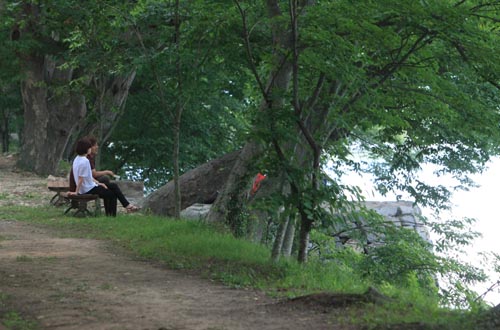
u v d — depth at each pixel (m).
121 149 47.72
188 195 24.92
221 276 12.09
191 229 17.47
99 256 14.26
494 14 15.69
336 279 13.00
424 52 15.41
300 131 15.70
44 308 9.19
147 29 20.53
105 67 21.84
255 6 17.98
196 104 43.19
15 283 10.95
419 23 13.84
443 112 18.31
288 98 14.29
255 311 9.15
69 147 44.12
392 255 21.52
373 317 8.36
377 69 16.08
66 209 23.80
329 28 14.00
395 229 23.14
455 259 22.53
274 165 14.04
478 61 14.50
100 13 20.59
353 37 14.30
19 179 35.19
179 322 8.41
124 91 36.91
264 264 13.65
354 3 13.68
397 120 16.70
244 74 20.39
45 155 39.19
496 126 18.19
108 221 20.05
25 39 34.50
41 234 17.95
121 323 8.34
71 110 39.31
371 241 25.91
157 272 12.51
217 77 20.36
